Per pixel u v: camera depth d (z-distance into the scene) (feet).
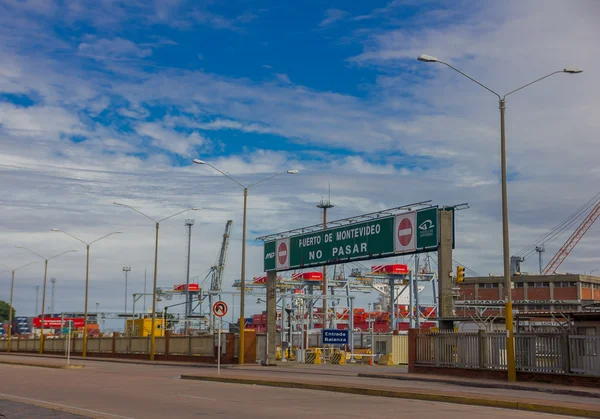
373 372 114.01
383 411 54.34
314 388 78.02
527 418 49.65
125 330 304.50
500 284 316.81
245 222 152.05
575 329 82.38
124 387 82.38
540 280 310.04
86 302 221.25
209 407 57.47
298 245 149.38
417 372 105.60
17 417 47.78
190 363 161.58
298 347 205.05
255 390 76.64
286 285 292.81
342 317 352.08
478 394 64.95
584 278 306.55
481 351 93.40
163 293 373.20
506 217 85.87
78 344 243.40
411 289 279.69
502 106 87.51
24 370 129.49
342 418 49.47
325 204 318.86
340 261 135.95
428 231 113.39
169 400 64.39
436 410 55.21
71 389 79.56
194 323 347.56
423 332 106.63
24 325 584.81
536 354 84.64
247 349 161.27
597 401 64.34
